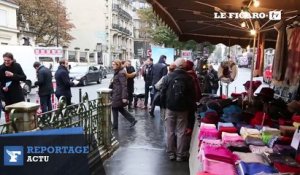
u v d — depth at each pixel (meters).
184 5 5.49
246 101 6.14
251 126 4.79
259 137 4.12
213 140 4.04
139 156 6.48
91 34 61.56
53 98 10.98
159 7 5.72
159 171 5.62
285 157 3.31
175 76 6.12
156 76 10.66
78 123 5.20
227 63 11.01
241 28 7.59
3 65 7.55
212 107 5.75
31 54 20.19
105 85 27.00
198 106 6.52
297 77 5.51
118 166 5.86
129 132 8.62
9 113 3.63
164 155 6.56
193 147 5.43
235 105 5.89
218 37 10.20
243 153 3.50
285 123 4.77
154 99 10.41
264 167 3.04
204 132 4.41
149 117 10.84
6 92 7.57
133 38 82.94
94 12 61.50
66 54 45.44
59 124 4.55
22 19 38.34
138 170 5.66
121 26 72.31
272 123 4.89
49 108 10.77
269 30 7.74
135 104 12.94
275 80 6.04
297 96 6.57
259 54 7.95
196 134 5.31
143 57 63.47
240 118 5.13
